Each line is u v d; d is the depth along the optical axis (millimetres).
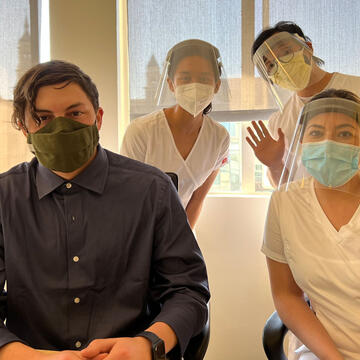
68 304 1116
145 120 1971
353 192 1290
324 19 2104
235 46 2209
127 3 2316
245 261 2217
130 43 2334
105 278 1132
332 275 1234
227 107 2242
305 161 1284
